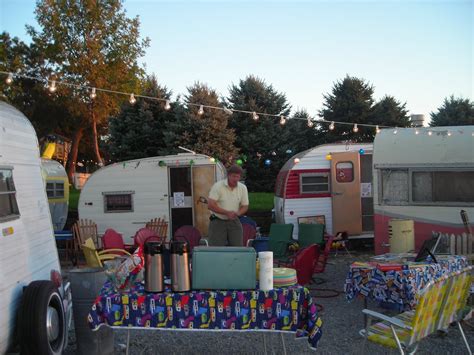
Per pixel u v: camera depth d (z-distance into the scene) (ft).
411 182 28.60
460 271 13.20
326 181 36.65
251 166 76.18
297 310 12.09
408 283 15.92
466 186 27.53
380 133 29.73
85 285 14.48
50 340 12.67
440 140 28.32
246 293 12.06
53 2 63.72
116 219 36.96
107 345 14.97
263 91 80.79
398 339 12.57
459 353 15.35
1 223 12.23
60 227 42.37
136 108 72.49
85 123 95.96
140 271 13.00
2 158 13.08
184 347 16.35
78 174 98.07
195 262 12.19
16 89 80.74
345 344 16.56
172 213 36.91
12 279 12.31
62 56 64.80
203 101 70.79
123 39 65.92
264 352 15.01
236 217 20.17
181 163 36.70
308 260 21.76
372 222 36.83
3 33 82.53
